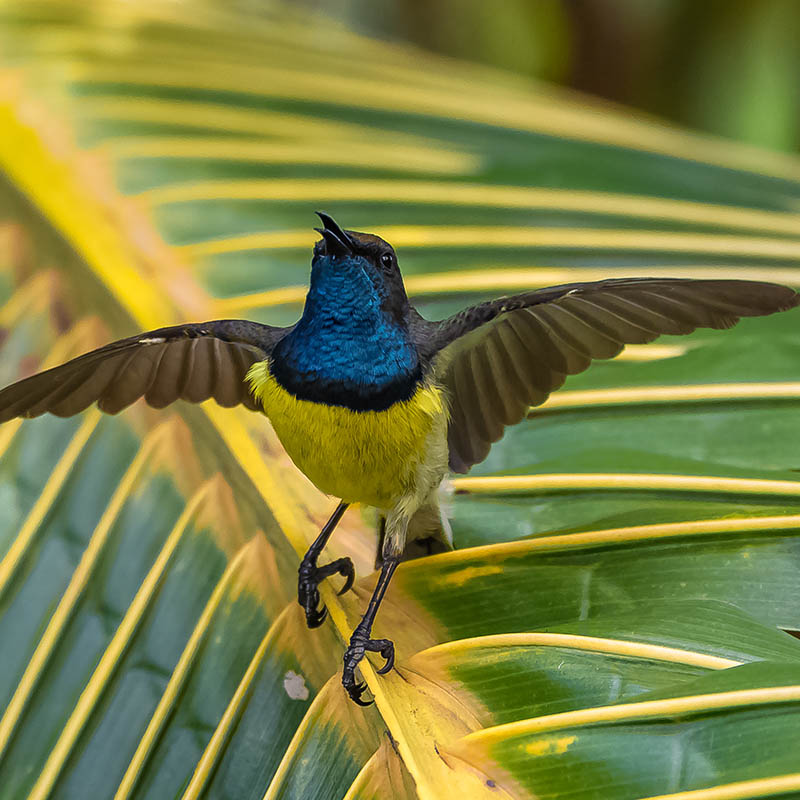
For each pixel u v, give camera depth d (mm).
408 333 1697
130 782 1663
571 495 1704
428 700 1661
